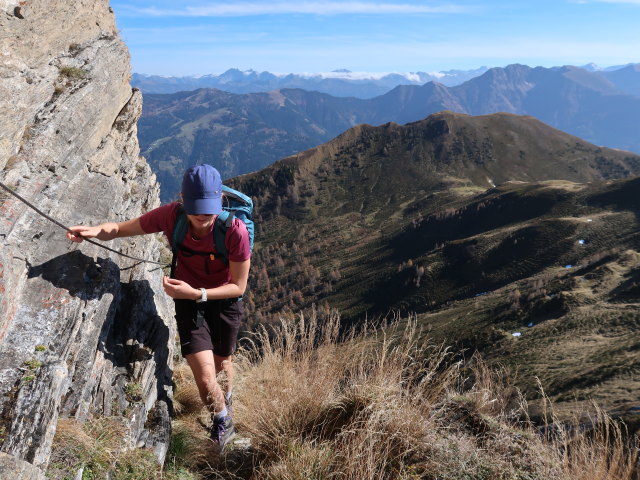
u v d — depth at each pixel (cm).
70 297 351
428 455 356
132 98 827
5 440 245
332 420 387
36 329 316
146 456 318
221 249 349
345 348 429
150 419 376
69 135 545
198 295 348
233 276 361
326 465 337
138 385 369
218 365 418
